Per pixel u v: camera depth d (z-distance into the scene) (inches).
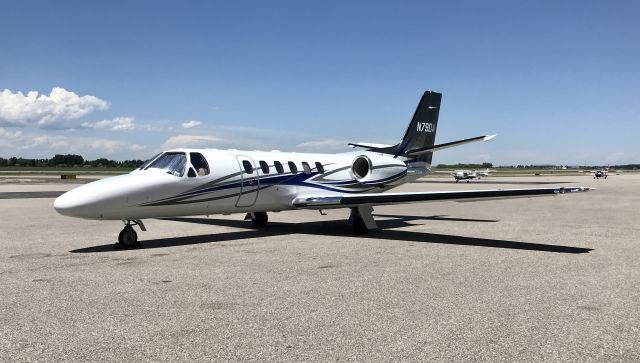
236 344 169.2
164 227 542.9
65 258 340.8
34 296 232.8
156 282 263.9
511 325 190.5
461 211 796.0
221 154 465.7
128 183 389.1
